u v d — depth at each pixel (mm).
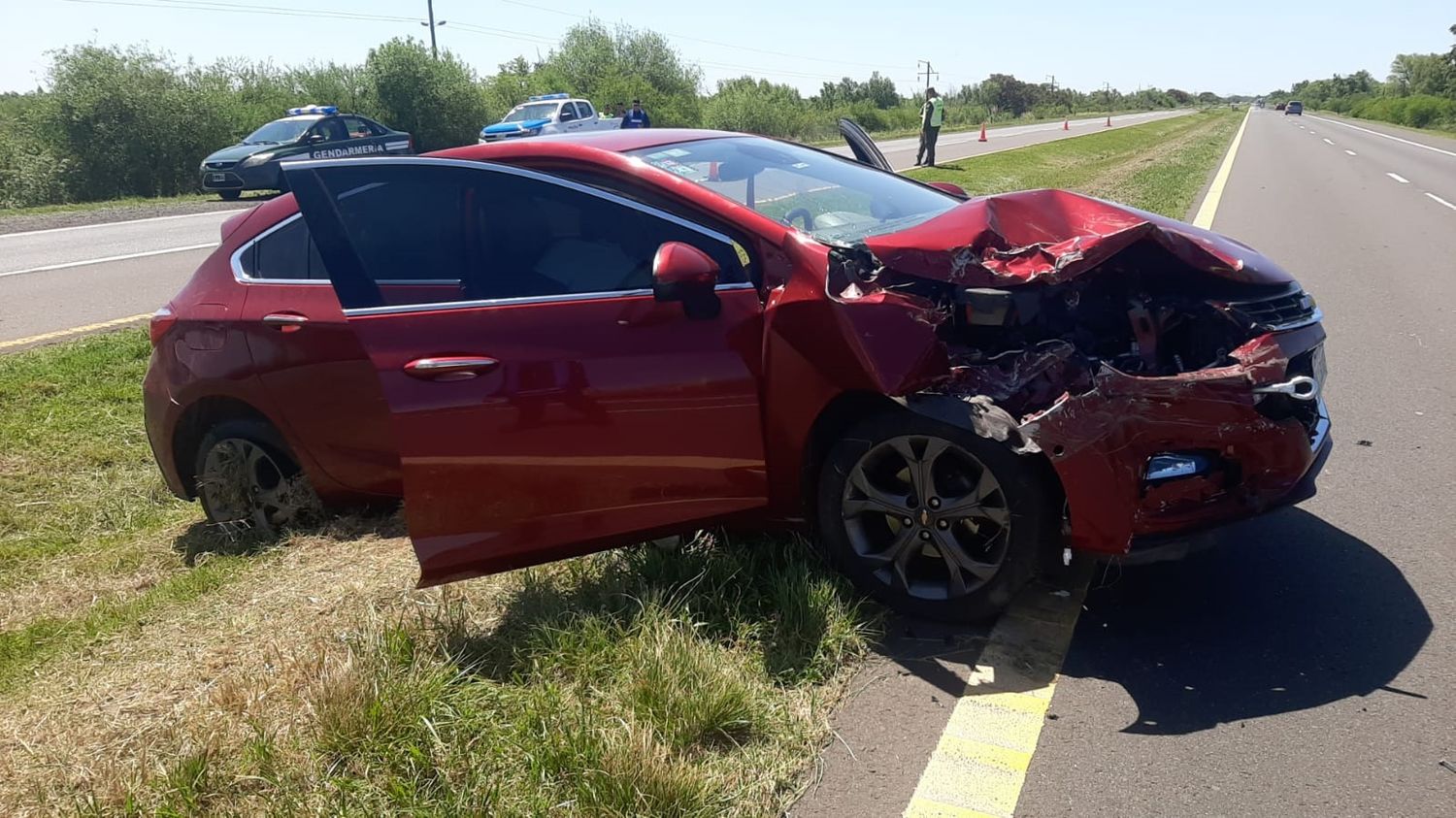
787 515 3500
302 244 4289
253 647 3408
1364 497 4430
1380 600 3490
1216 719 2859
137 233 16422
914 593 3396
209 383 4387
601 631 3184
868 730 2857
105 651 3510
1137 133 48875
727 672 2936
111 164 27672
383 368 3322
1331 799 2527
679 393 3318
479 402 3311
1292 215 15164
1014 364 3217
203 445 4602
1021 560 3184
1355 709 2877
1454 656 3127
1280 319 3422
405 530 4422
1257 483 3182
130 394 6676
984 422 3049
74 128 27438
